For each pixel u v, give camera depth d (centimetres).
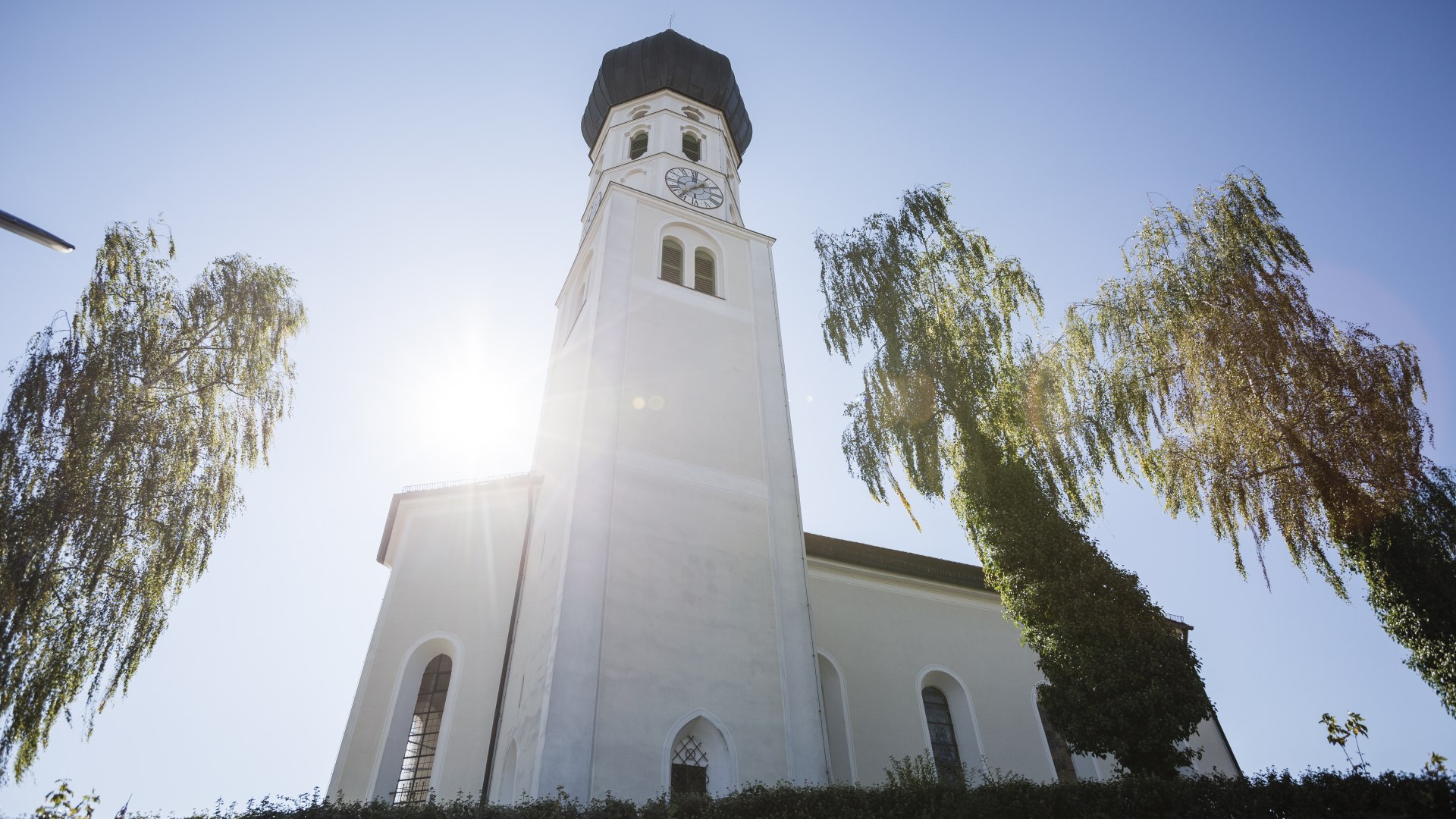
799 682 1811
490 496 2377
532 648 1822
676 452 2108
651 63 3747
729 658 1775
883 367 2081
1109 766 2406
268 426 2056
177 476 1831
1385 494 1588
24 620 1500
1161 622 1528
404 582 2195
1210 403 1862
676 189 3116
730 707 1702
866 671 2342
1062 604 1559
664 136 3412
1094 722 1448
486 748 1869
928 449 1930
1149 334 2044
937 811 1279
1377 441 1623
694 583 1861
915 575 2622
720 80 3800
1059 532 1672
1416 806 1185
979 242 2289
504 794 1653
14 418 1669
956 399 1919
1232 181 2097
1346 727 1445
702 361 2392
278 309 2184
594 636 1669
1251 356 1803
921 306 2162
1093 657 1481
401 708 1981
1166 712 1409
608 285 2466
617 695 1612
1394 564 1546
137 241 2031
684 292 2602
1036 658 2628
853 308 2219
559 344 2934
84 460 1681
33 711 1491
